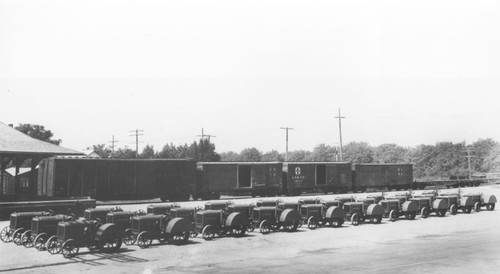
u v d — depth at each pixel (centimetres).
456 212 3347
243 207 2331
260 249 1880
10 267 1520
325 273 1429
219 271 1465
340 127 7488
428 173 11356
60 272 1452
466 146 11444
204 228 2102
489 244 1992
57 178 3609
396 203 2939
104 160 3822
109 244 1850
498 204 4162
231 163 4672
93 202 2942
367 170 5700
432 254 1755
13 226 1938
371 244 2005
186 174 4297
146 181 4034
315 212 2545
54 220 1811
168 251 1820
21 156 3306
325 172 5341
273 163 4912
